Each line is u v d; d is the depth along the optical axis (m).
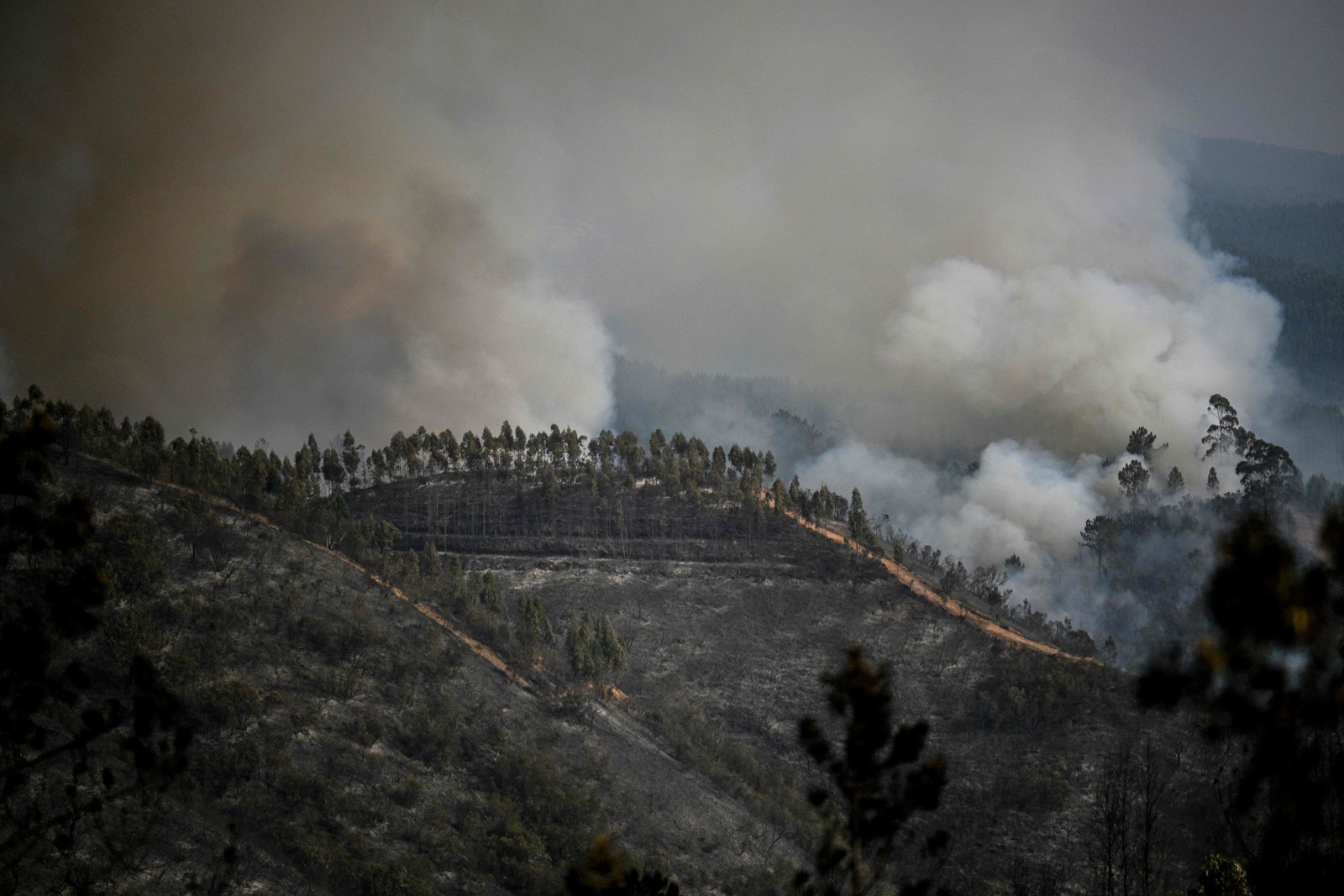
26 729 31.88
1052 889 101.75
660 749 137.00
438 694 125.06
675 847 111.25
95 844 63.09
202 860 77.44
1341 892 22.30
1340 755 18.34
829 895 25.44
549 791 112.31
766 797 130.62
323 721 112.06
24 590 52.38
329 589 139.62
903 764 24.22
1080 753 133.25
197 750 96.44
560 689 139.88
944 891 26.80
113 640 100.94
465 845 100.69
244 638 120.38
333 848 89.88
